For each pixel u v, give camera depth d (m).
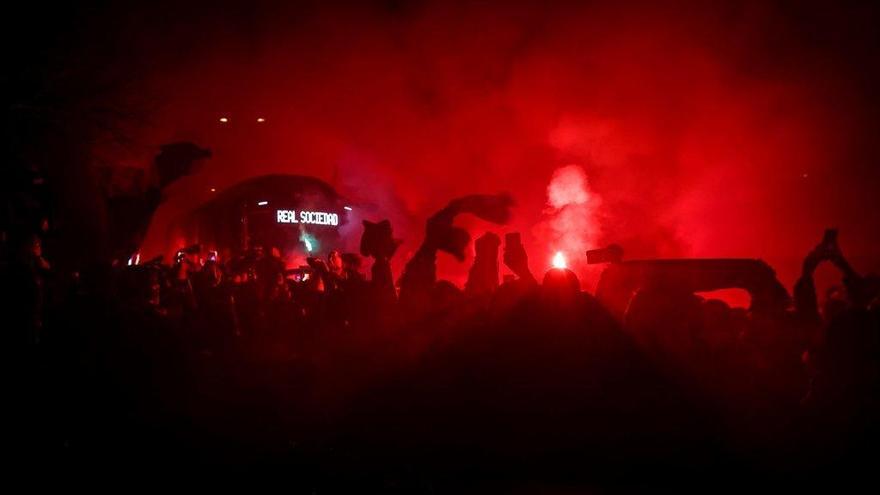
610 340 7.46
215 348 10.34
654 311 7.57
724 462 7.06
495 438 7.46
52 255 11.25
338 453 7.48
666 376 7.42
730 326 7.93
